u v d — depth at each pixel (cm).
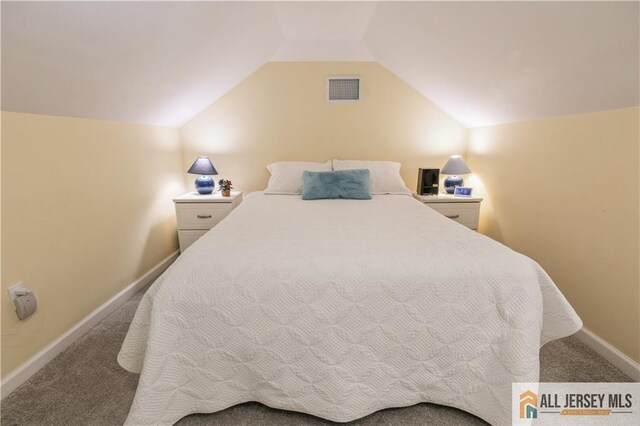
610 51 118
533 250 204
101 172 180
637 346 132
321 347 107
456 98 252
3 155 124
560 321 112
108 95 164
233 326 105
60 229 151
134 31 134
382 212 194
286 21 233
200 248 126
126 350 109
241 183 299
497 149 247
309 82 282
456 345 108
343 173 243
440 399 113
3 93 117
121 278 200
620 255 140
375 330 107
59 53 117
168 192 266
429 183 281
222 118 286
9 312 127
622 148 138
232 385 111
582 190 161
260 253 120
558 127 179
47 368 138
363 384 109
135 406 97
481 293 107
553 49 137
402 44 228
